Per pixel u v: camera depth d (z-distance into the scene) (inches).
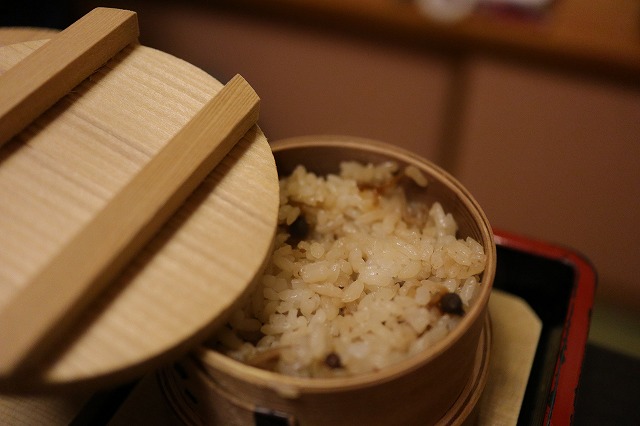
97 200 9.2
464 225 11.3
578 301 12.2
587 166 23.4
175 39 27.1
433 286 10.5
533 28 21.1
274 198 9.8
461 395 10.4
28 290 8.3
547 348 12.1
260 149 10.3
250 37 25.5
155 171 9.3
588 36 20.6
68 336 8.4
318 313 10.3
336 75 25.2
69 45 10.2
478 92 23.4
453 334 9.1
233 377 8.9
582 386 13.8
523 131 23.7
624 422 13.2
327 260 11.1
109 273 8.7
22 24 17.0
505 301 12.9
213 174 9.9
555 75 21.7
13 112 9.4
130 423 11.2
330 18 23.2
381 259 10.8
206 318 8.7
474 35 21.6
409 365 8.8
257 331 10.3
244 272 9.1
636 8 21.7
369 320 10.1
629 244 24.4
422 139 26.0
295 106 27.0
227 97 10.2
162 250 9.1
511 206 25.8
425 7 22.2
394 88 24.7
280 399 8.9
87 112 10.0
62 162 9.5
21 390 8.3
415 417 9.7
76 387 8.4
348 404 8.9
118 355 8.4
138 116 10.0
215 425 10.0
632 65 20.2
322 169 12.4
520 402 11.4
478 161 25.3
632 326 24.0
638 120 21.6
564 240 25.5
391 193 12.2
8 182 9.2
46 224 9.0
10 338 8.1
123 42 10.7
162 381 10.6
